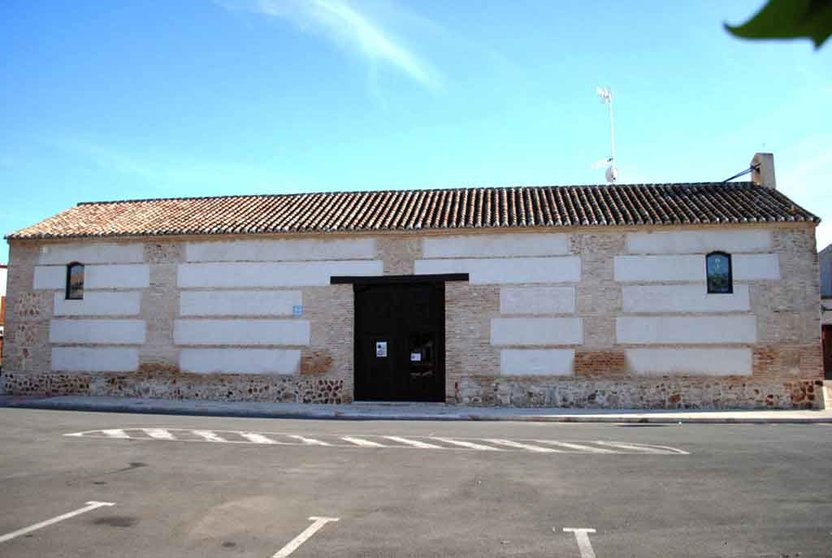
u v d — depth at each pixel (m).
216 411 17.88
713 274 18.30
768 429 14.59
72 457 10.60
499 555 6.03
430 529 6.81
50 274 21.25
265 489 8.51
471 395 18.83
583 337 18.55
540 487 8.65
